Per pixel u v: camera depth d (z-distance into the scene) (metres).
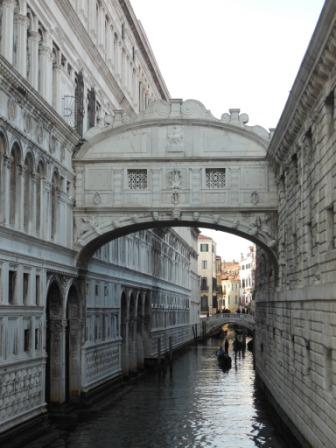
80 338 34.44
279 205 32.69
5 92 24.03
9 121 24.47
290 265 29.91
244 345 84.38
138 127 33.53
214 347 93.38
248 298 164.50
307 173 25.81
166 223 33.94
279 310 33.34
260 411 36.12
